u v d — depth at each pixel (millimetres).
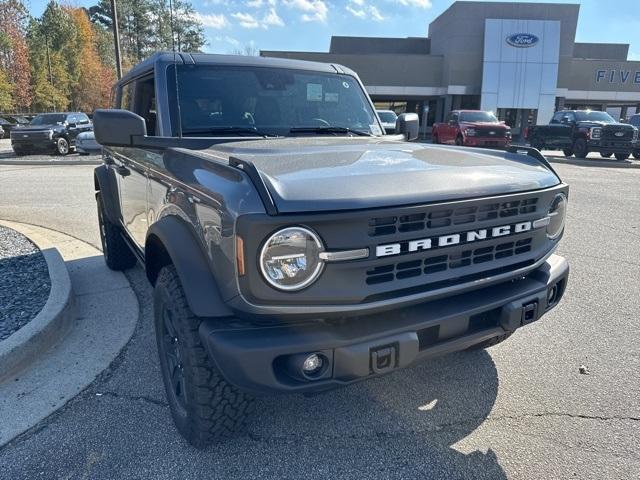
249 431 2789
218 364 2119
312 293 2039
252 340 2066
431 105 44500
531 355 3686
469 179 2432
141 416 2922
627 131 20156
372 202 2072
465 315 2406
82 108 64625
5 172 14484
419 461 2580
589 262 6012
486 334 2535
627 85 42188
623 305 4656
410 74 41625
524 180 2621
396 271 2191
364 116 4094
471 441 2730
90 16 72438
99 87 64688
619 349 3787
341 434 2781
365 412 2980
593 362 3590
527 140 25438
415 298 2254
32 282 4684
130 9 69188
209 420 2436
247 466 2529
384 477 2469
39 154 20406
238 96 3555
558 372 3445
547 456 2617
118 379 3311
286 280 1990
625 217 8711
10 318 3869
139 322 4168
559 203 2889
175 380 2783
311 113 3826
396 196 2139
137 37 71125
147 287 4969
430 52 47469
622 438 2756
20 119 41062
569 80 41656
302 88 3842
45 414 2936
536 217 2648
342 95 4047
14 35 53969
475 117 22016
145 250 3068
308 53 40344
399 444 2705
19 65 53594
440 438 2756
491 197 2369
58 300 4121
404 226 2158
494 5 39125
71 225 7508
